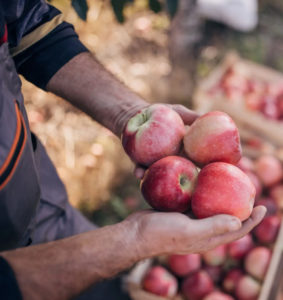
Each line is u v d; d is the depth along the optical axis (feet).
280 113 8.86
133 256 3.09
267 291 6.08
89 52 4.52
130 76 10.46
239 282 6.51
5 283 2.57
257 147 8.42
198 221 3.00
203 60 11.71
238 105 8.65
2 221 3.24
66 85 4.32
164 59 11.23
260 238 6.85
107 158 8.45
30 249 2.93
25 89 9.10
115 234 3.05
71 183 7.91
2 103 3.05
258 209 3.37
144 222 3.07
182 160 3.55
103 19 10.90
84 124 8.97
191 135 3.64
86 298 7.45
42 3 3.93
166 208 3.47
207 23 12.64
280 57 12.78
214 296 6.37
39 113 8.87
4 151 3.00
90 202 8.34
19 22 3.68
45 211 5.00
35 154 3.92
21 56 4.11
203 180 3.36
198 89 9.05
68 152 8.30
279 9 14.47
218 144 3.52
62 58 4.23
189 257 6.55
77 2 4.82
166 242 3.06
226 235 3.26
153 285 6.40
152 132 3.66
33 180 3.54
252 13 11.35
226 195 3.24
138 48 11.40
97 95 4.28
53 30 4.17
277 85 9.50
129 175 8.96
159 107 3.83
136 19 11.64
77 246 2.95
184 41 9.29
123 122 4.15
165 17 11.69
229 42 12.73
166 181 3.41
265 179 7.52
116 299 7.48
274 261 6.35
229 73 9.86
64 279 2.84
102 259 2.97
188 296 6.56
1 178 3.00
